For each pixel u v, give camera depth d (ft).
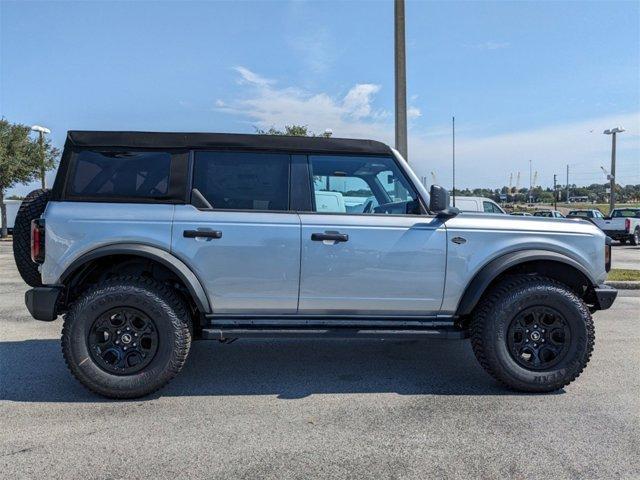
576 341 13.82
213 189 13.99
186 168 13.92
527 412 12.65
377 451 10.63
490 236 14.21
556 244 14.30
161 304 13.28
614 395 13.80
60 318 23.50
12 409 12.84
